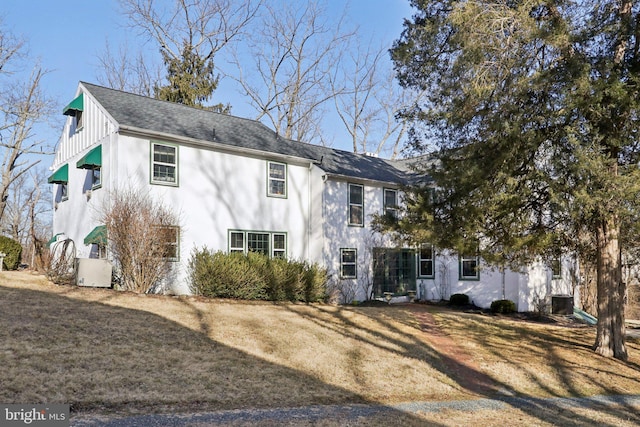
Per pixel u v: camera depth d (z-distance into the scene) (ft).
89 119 58.75
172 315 40.88
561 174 32.86
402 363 36.76
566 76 32.09
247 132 67.62
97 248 55.52
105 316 37.22
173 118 60.08
